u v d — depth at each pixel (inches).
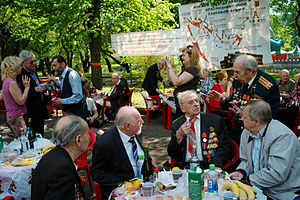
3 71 162.7
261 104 98.1
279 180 93.0
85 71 1477.6
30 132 142.8
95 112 230.4
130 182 91.6
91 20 434.6
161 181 94.3
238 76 122.3
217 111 216.2
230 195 76.7
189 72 153.9
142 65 564.7
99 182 107.0
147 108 301.9
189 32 278.5
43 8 444.8
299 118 218.1
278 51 390.9
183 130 113.3
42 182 70.8
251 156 104.3
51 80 187.0
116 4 423.2
